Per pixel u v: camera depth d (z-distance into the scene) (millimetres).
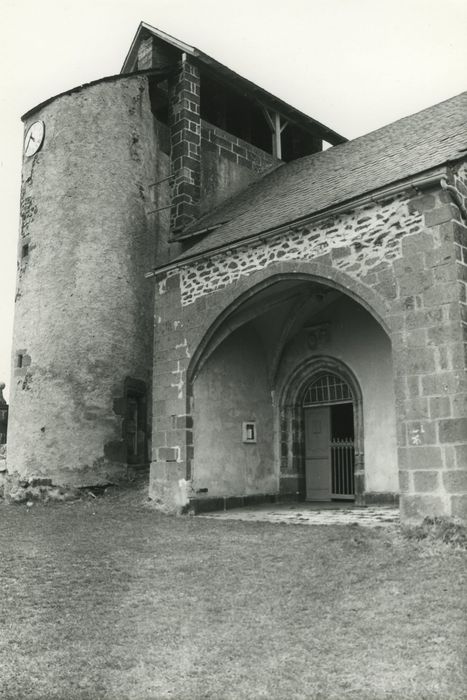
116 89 15062
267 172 16969
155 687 4348
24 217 14750
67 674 4566
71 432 13305
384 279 8852
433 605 5609
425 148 10281
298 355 13414
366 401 12164
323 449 13258
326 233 9734
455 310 8070
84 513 11406
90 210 14227
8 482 13586
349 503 12367
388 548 7566
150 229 15203
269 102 16984
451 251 8219
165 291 12344
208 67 15555
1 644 5121
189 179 14977
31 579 6906
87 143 14477
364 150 12852
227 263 11281
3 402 19047
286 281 10773
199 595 6289
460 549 7297
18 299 14430
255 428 13117
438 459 7930
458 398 7863
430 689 4156
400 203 8852
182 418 11656
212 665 4684
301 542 8133
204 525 9914
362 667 4543
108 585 6668
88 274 13961
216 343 11742
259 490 12977
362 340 12383
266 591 6320
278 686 4305
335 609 5723
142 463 14258
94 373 13664
